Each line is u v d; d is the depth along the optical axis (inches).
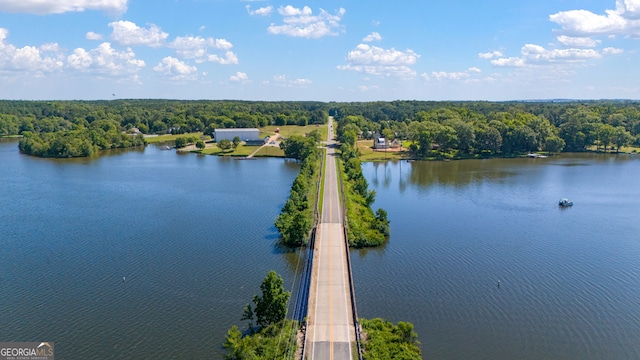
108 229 5639.8
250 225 5782.5
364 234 5187.0
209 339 3277.6
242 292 3973.9
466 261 4692.4
